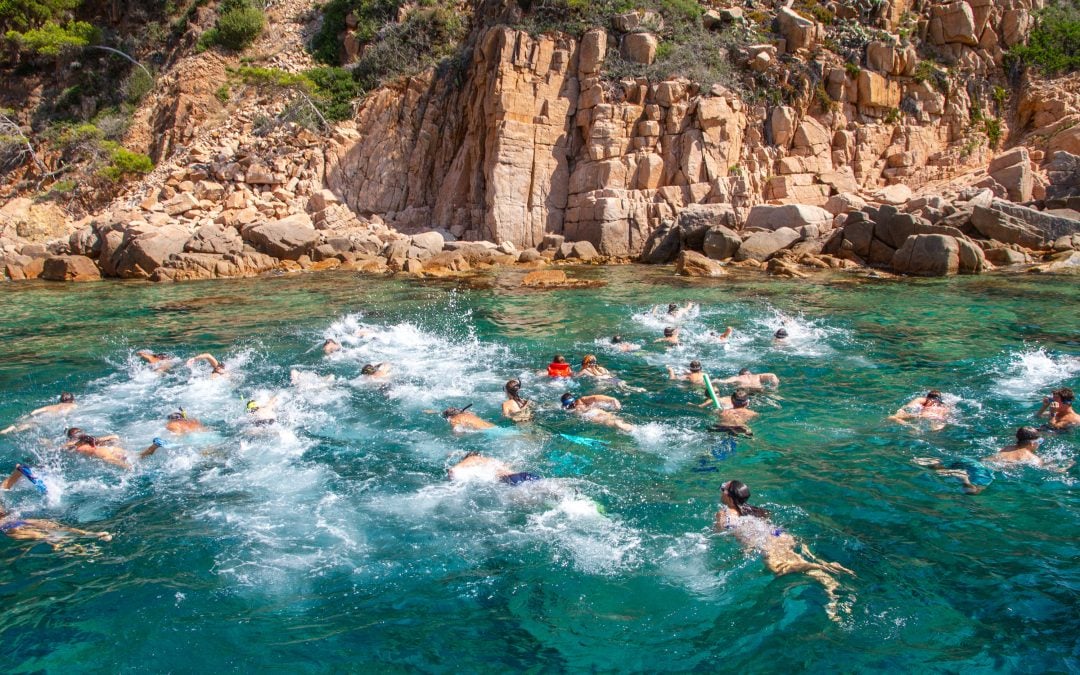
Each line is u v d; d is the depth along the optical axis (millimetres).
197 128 35188
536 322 15312
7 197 37656
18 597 5477
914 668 4484
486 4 31844
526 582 5578
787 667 4535
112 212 30703
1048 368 10836
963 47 31078
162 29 42688
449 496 7066
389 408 9750
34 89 43781
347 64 35688
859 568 5621
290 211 29281
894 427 8641
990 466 7434
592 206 27594
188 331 15062
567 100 28906
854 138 29656
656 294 18484
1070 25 31266
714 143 28078
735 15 31141
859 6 31469
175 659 4758
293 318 16250
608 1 29734
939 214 23531
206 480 7547
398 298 18734
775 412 9297
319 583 5629
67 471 7812
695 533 6258
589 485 7266
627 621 5078
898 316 14938
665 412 9445
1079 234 22266
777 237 24281
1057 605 5078
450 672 4602
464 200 30500
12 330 15531
